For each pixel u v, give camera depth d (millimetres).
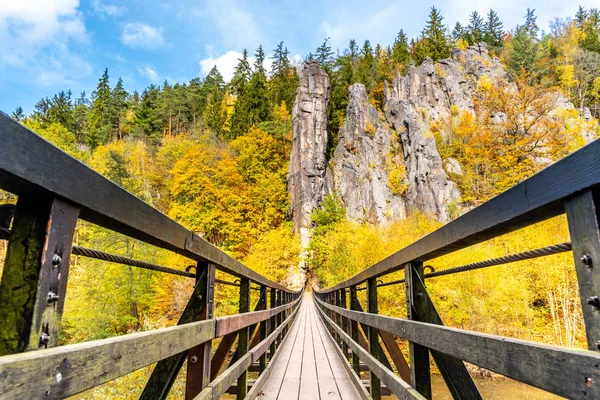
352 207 43719
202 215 31141
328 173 46719
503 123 42031
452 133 49531
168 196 36156
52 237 698
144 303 16297
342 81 58719
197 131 50031
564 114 40719
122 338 868
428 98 53844
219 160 39375
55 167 689
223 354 2947
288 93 59281
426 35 66875
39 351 623
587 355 588
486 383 12266
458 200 40688
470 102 53438
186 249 1389
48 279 687
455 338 1110
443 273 1619
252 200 37969
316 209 41469
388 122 50781
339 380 4035
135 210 997
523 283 14844
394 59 64062
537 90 45719
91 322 14109
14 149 585
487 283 14438
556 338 13914
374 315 2414
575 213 684
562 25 65438
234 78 65125
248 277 3047
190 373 1596
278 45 66750
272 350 4863
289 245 32000
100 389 8039
